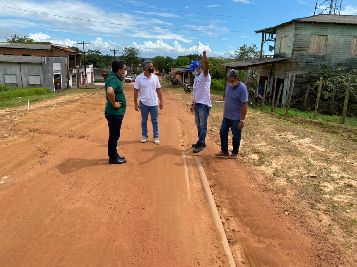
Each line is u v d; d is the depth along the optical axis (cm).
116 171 611
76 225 414
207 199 515
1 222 412
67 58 4553
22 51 4594
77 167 624
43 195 496
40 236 386
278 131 1149
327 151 870
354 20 2409
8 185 530
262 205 511
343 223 464
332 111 2161
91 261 346
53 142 809
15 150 727
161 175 605
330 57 2408
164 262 352
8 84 3775
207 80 733
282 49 2620
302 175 663
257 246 399
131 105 1970
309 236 426
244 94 691
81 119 1198
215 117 1523
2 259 340
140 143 825
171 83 6669
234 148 751
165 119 1345
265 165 723
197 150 771
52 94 2914
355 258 382
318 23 2358
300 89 2397
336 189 593
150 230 413
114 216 443
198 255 368
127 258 354
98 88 4631
